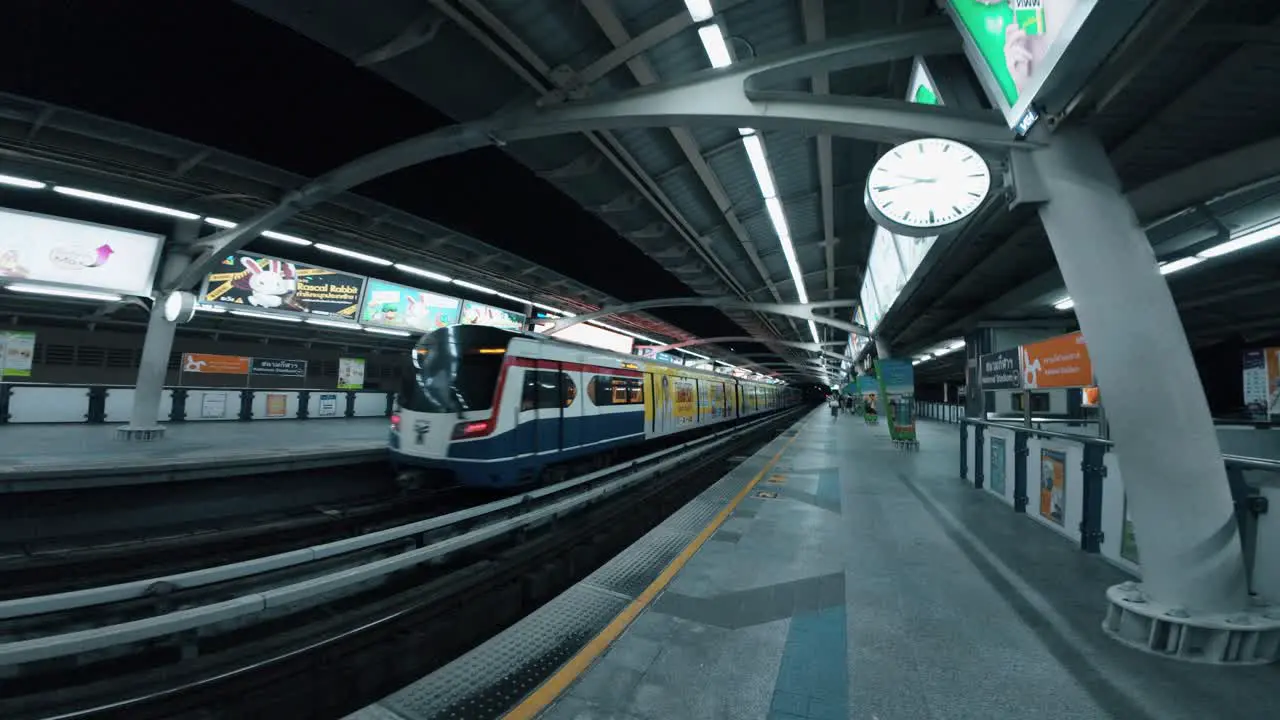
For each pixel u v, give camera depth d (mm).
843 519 6449
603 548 7215
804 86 8672
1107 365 3736
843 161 11875
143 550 6566
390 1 6543
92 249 12484
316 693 3582
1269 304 15570
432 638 4383
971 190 4582
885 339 26016
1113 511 4797
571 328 33812
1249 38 3830
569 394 10211
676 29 6766
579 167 11891
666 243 18047
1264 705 2648
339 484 10445
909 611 3758
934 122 4953
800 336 49219
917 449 15055
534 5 6441
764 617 3648
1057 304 14844
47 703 3287
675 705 2637
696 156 10797
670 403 15250
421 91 8242
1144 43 3174
